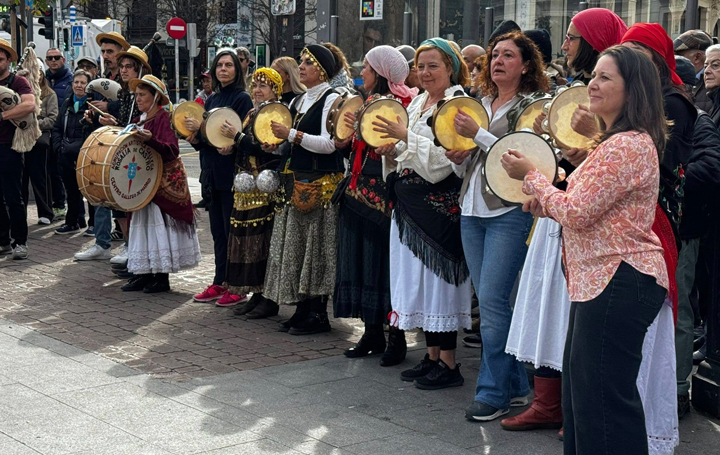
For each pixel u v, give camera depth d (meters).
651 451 3.69
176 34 22.56
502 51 4.54
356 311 5.74
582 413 3.28
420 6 10.39
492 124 4.59
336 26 11.01
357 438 4.30
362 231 5.64
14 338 5.97
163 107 7.41
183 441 4.20
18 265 8.53
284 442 4.21
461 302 5.09
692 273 4.87
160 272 7.43
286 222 6.26
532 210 3.59
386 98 5.06
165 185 7.31
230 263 6.62
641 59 3.22
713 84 5.63
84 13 34.06
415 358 5.74
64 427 4.34
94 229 8.88
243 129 6.57
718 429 4.59
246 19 33.44
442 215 4.97
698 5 9.14
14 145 8.52
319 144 5.99
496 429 4.49
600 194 3.15
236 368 5.41
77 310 6.83
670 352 3.67
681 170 4.03
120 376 5.18
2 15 22.78
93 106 7.59
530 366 5.35
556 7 9.12
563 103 3.96
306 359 5.67
